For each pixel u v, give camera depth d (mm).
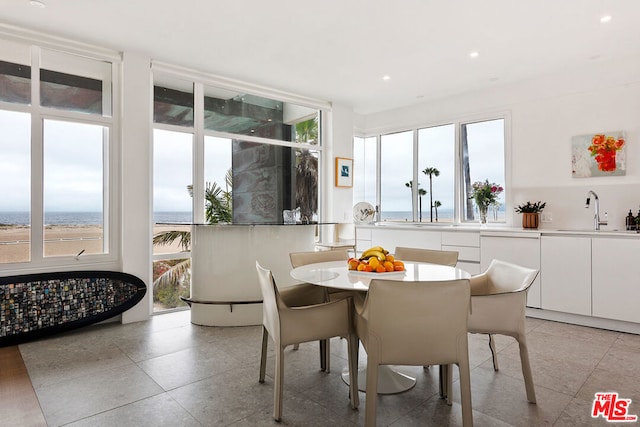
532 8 2900
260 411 2051
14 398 2188
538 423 1927
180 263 4184
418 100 5422
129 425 1912
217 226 3627
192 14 3047
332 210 5527
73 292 3400
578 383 2381
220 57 3904
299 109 5316
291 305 2551
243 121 4715
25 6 2916
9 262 3262
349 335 2125
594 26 3182
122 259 3684
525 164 4527
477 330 2127
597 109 4020
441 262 3105
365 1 2838
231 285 3631
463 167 5191
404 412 2055
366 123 6273
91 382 2391
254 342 3162
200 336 3309
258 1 2852
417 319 1710
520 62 3980
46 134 3447
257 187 4852
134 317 3723
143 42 3549
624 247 3361
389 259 2518
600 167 3988
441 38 3439
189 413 2027
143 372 2545
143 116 3781
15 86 3303
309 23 3186
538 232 3852
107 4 2895
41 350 2949
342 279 2197
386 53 3781
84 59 3637
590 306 3535
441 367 2234
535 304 3867
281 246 3824
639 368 2607
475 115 5004
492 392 2266
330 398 2209
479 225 4996
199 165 4305
